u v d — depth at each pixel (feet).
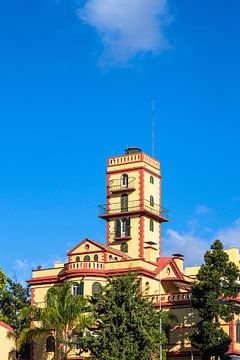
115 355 227.40
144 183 339.98
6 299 344.49
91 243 314.14
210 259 269.23
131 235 334.85
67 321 263.49
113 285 241.96
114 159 349.00
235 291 264.72
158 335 238.27
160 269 316.40
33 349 301.43
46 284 315.99
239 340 276.82
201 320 276.21
